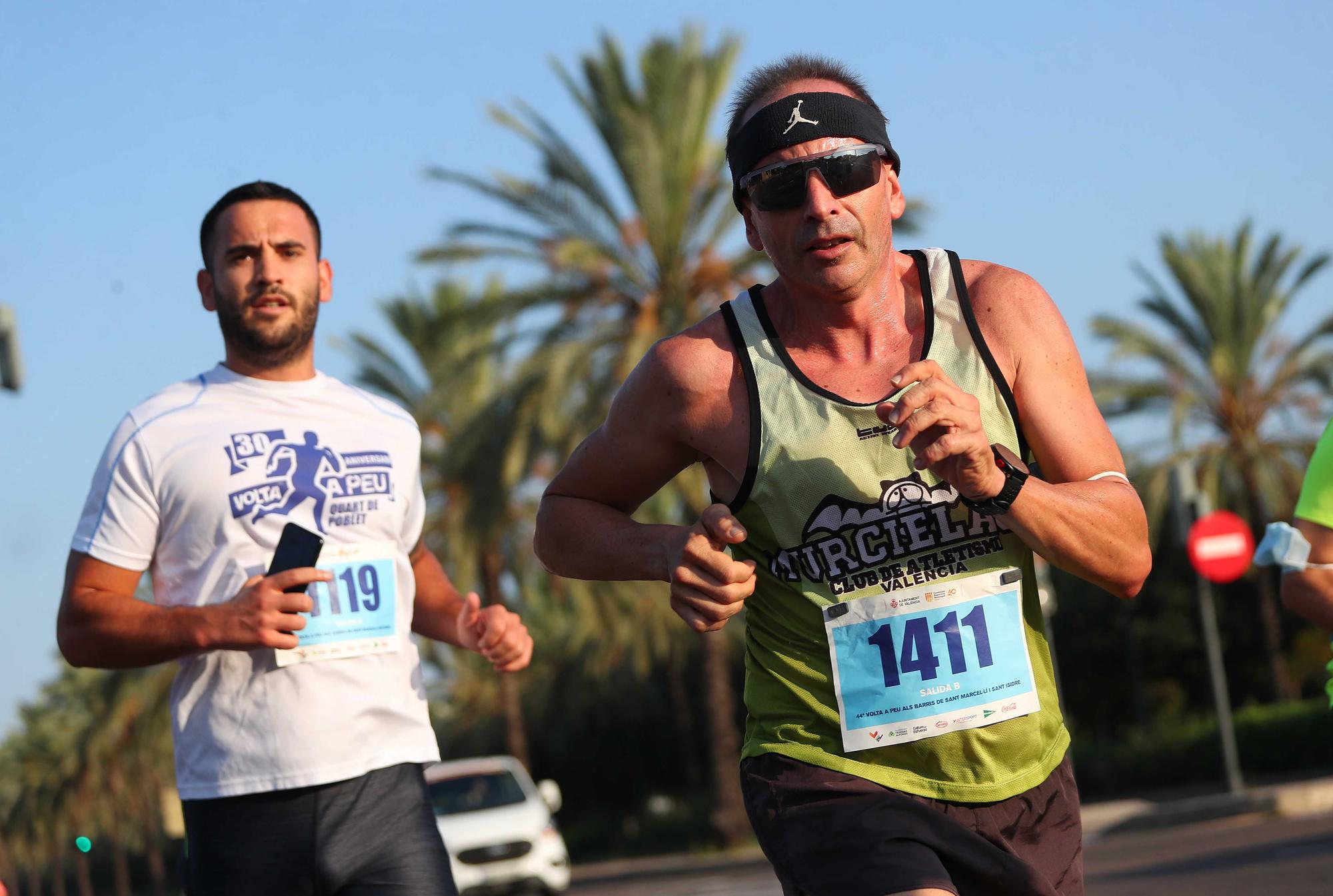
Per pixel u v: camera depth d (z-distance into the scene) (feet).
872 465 21.72
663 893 131.23
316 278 30.96
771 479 22.04
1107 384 220.64
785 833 22.25
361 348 232.53
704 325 23.21
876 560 21.86
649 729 345.31
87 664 28.84
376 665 29.60
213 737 28.53
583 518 24.99
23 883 603.67
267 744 28.37
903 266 22.76
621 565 24.26
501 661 32.42
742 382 22.57
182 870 29.45
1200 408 223.30
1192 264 215.72
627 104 173.58
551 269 176.65
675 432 23.31
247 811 28.40
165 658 27.94
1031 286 22.40
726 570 21.15
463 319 178.09
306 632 28.91
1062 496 20.53
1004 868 21.42
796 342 22.52
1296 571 28.22
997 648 21.84
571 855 317.42
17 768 480.64
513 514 228.84
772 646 22.85
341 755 28.66
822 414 21.85
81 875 579.48
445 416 220.43
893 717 21.84
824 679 22.25
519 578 249.96
